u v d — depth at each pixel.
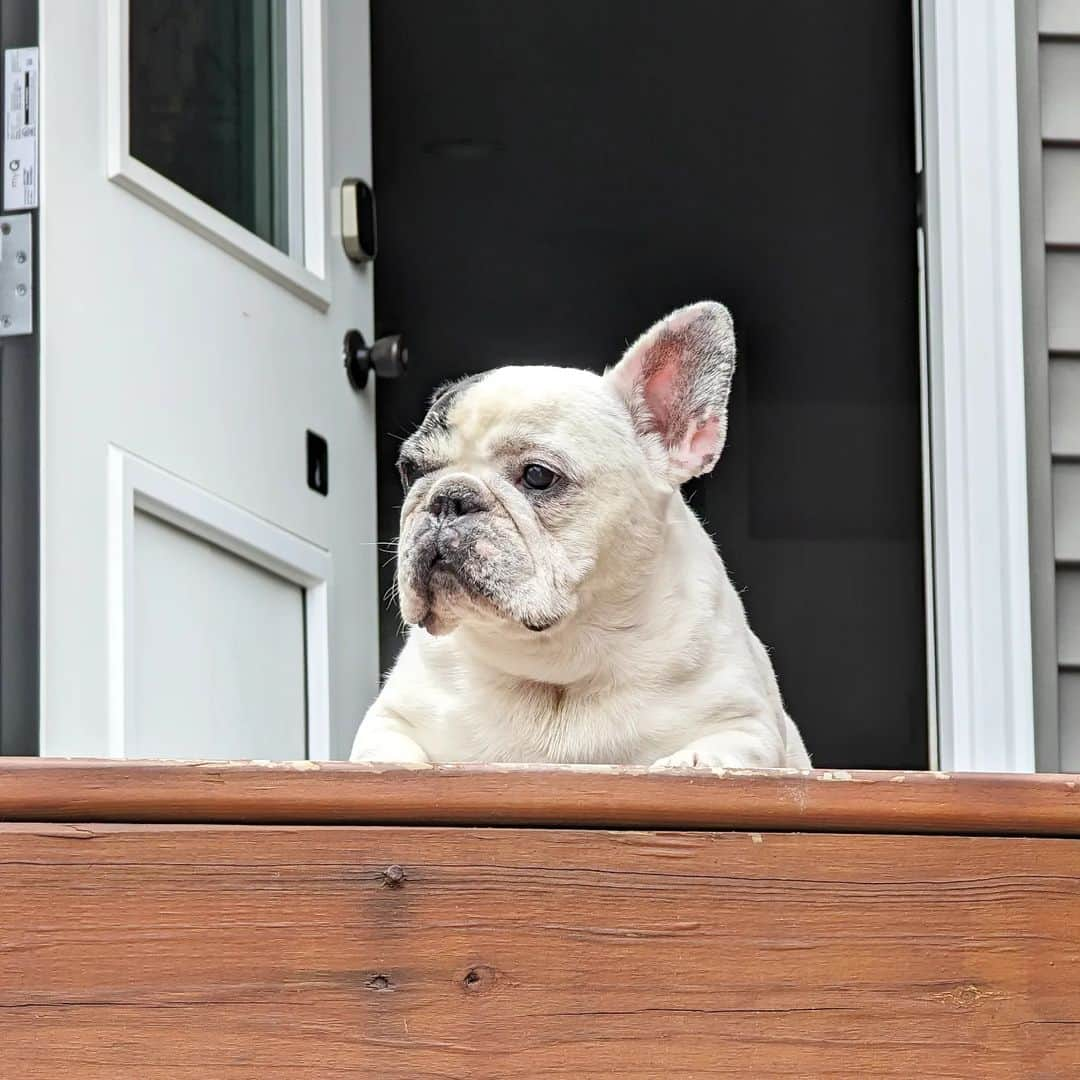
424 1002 2.44
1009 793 2.54
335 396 4.70
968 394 4.57
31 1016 2.39
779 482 7.71
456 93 7.67
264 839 2.45
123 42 3.83
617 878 2.48
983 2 4.66
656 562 3.37
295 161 4.67
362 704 4.71
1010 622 4.48
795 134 7.62
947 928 2.51
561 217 7.90
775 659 7.68
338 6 4.97
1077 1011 2.50
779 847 2.51
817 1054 2.46
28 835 2.42
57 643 3.52
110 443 3.72
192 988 2.41
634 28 7.45
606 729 3.31
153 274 3.92
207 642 4.05
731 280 7.84
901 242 7.70
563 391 3.36
